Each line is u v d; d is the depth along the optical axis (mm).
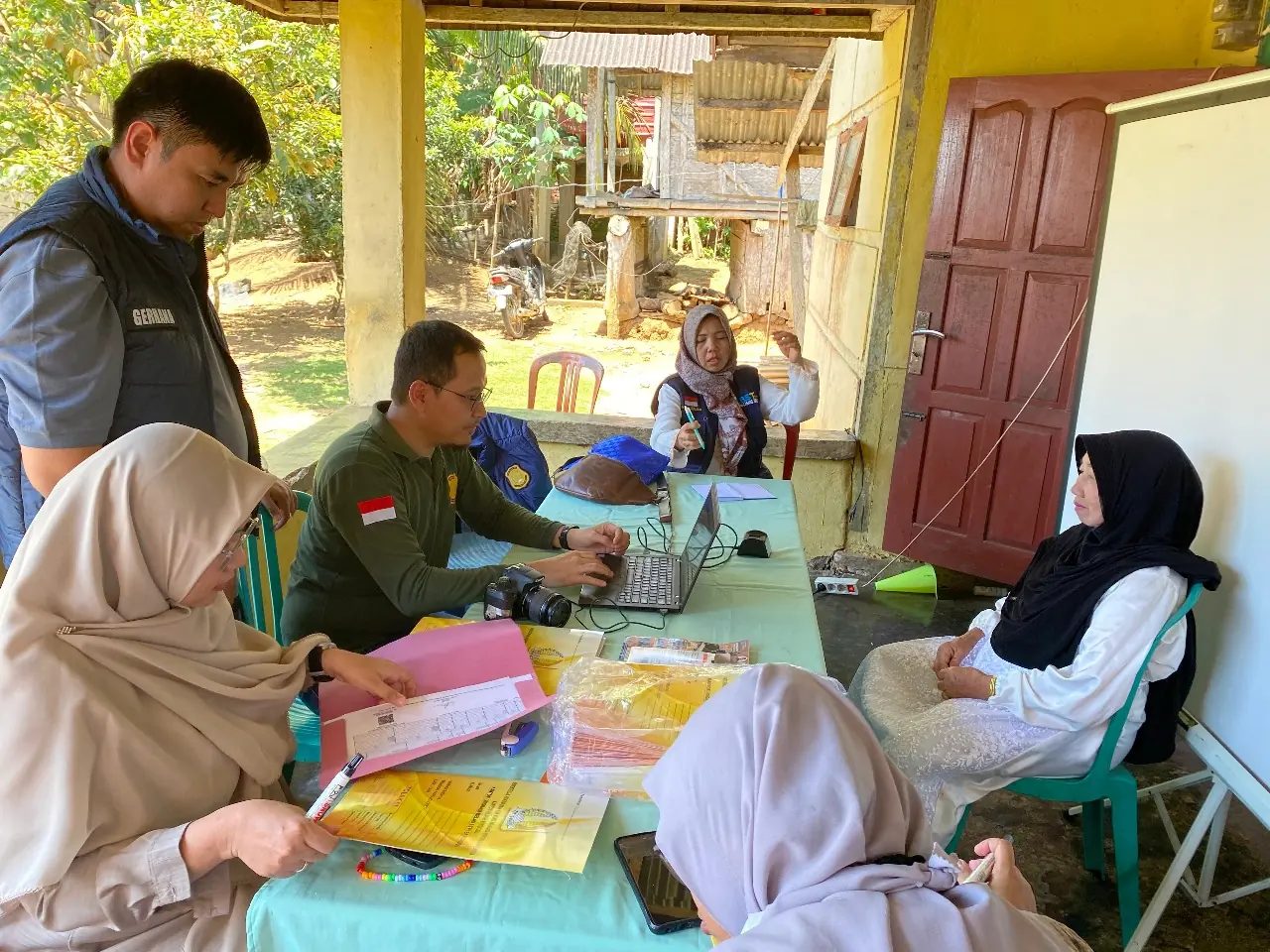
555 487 2746
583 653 1661
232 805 1178
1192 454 2025
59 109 4613
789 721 834
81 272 1450
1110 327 2410
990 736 1913
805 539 4270
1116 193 2420
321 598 1996
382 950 1050
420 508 2006
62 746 1147
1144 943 1900
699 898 846
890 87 3984
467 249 13164
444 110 10094
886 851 800
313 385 7195
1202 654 1969
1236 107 1940
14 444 1534
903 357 4004
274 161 5891
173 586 1263
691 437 3148
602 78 9812
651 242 13883
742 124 7613
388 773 1296
